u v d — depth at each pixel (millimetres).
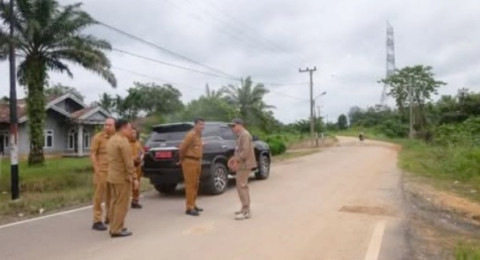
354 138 80875
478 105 61719
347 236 7648
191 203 9539
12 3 16062
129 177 7711
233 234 7797
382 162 24000
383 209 10094
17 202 11164
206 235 7746
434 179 16703
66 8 26281
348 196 11844
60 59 27453
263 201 11055
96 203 8367
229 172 12773
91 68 27219
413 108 78375
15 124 14312
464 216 10609
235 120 9211
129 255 6641
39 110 26984
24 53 26359
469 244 7852
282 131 71562
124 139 7695
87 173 21094
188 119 41562
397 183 14711
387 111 107938
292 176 16547
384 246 7094
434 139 51062
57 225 8680
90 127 41344
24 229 8359
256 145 15234
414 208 10547
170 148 11570
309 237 7574
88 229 8328
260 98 53219
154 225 8555
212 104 43094
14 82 14812
